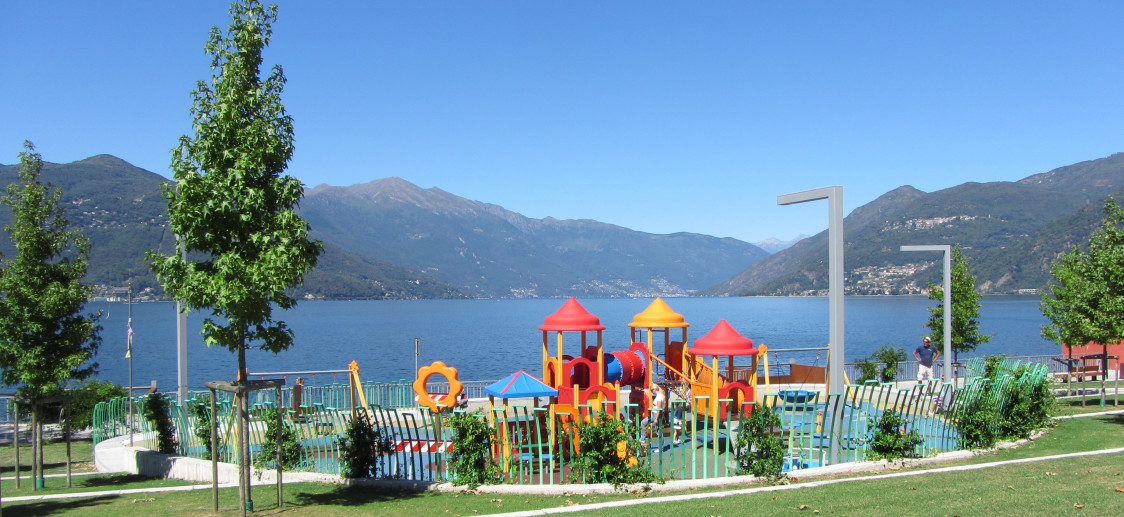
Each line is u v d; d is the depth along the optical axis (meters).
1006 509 7.54
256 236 8.38
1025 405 13.12
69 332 11.97
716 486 9.80
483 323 135.12
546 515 8.36
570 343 80.69
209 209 8.22
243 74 8.78
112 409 17.36
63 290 11.68
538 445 10.20
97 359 70.50
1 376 12.02
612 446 9.97
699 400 14.84
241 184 8.40
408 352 70.12
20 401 11.94
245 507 8.58
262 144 8.66
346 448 11.08
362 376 48.81
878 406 11.48
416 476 11.19
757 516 7.79
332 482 11.11
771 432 10.46
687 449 12.88
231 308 8.16
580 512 8.45
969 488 8.73
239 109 8.70
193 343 91.12
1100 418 15.59
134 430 17.97
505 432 10.73
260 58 9.02
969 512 7.49
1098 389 22.16
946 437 12.10
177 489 11.27
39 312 11.62
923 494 8.48
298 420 12.80
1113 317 16.11
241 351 8.73
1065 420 15.29
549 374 15.38
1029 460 10.73
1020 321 112.25
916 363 26.62
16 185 11.98
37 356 11.49
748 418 10.47
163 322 137.75
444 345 79.31
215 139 8.54
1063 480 9.01
